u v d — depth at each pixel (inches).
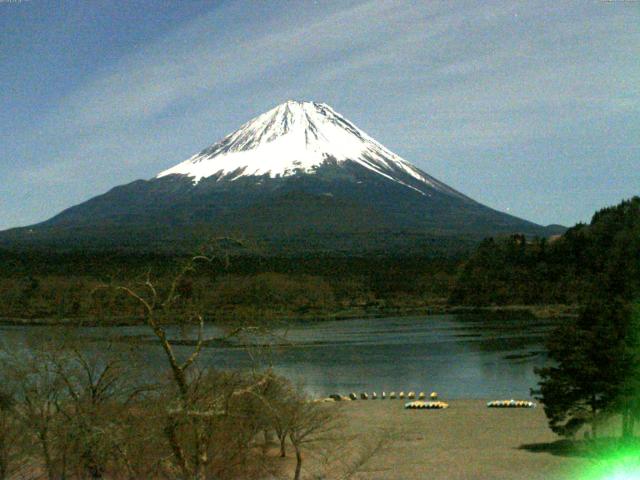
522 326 5088.6
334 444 1549.0
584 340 1695.4
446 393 2699.3
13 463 1098.7
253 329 815.1
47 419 1029.8
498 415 2239.2
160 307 783.1
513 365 3346.5
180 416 741.3
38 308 4987.7
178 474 895.7
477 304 6658.5
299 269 7741.1
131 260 6668.3
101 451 911.0
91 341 1346.0
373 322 5605.3
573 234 6722.4
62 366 1162.6
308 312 6190.9
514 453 1658.5
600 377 1686.8
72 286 5226.4
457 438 1855.3
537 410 2329.0
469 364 3393.2
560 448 1710.1
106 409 1002.7
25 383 1124.5
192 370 983.6
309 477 1317.7
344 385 2864.2
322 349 3954.2
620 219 6441.9
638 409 1706.4
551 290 6427.2
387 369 3262.8
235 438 1000.9
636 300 2583.7
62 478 976.9
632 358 1667.1
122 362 1282.0
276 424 1373.0
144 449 901.8
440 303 6894.7
